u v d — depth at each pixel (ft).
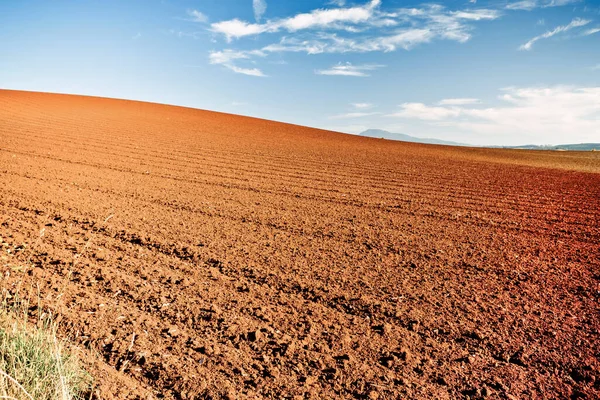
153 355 9.80
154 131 82.99
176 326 11.25
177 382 8.89
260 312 12.42
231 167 47.57
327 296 13.84
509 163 83.51
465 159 85.20
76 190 29.04
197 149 62.34
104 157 47.06
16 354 7.86
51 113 96.94
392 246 20.24
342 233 22.39
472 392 9.12
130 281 13.98
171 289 13.64
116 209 24.39
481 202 34.06
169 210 25.32
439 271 16.78
